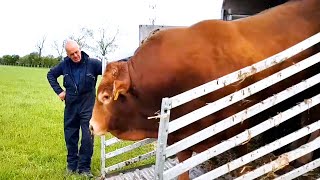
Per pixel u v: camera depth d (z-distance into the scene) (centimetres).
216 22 450
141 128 462
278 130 507
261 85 347
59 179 657
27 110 1602
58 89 686
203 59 430
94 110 467
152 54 443
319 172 498
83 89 667
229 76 338
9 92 2438
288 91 355
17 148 905
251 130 346
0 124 1209
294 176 373
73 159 698
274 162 363
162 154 318
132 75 446
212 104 333
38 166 744
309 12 462
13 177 667
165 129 315
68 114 684
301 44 362
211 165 553
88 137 671
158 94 439
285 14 460
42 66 7369
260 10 577
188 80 430
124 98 453
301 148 368
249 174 359
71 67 671
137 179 581
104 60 591
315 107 464
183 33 447
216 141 437
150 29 685
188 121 324
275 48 438
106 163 761
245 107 426
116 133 469
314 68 440
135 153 825
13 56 7331
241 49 432
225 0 574
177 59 433
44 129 1157
